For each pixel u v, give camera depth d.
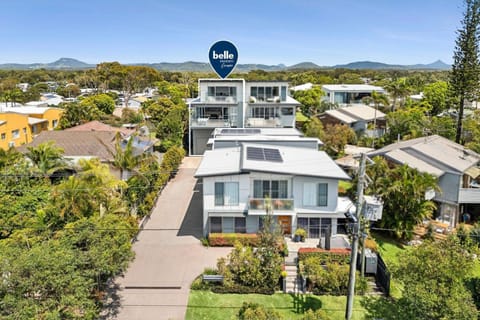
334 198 25.36
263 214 25.06
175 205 32.25
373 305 19.02
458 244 16.42
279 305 18.94
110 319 17.58
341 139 43.94
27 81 154.50
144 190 30.58
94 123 47.03
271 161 26.77
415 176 25.19
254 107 51.03
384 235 26.91
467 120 48.47
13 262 13.52
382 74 148.00
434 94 67.00
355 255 15.45
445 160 29.41
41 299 13.76
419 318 14.91
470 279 18.59
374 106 65.81
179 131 51.88
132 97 100.94
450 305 14.23
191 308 18.56
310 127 47.03
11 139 49.56
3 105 67.75
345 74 131.75
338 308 18.77
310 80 106.12
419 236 26.59
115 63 118.25
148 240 25.67
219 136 37.50
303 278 20.33
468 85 42.91
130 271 21.69
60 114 62.41
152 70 129.75
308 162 27.42
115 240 16.91
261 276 19.94
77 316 14.28
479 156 31.88
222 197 25.50
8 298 12.78
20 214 23.03
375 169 27.02
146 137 45.22
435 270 15.25
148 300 19.09
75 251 15.38
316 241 25.38
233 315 18.09
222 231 25.91
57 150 29.94
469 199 27.83
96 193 23.20
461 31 42.31
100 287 19.00
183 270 21.92
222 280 20.20
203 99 50.66
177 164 42.25
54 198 22.55
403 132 47.16
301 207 25.59
